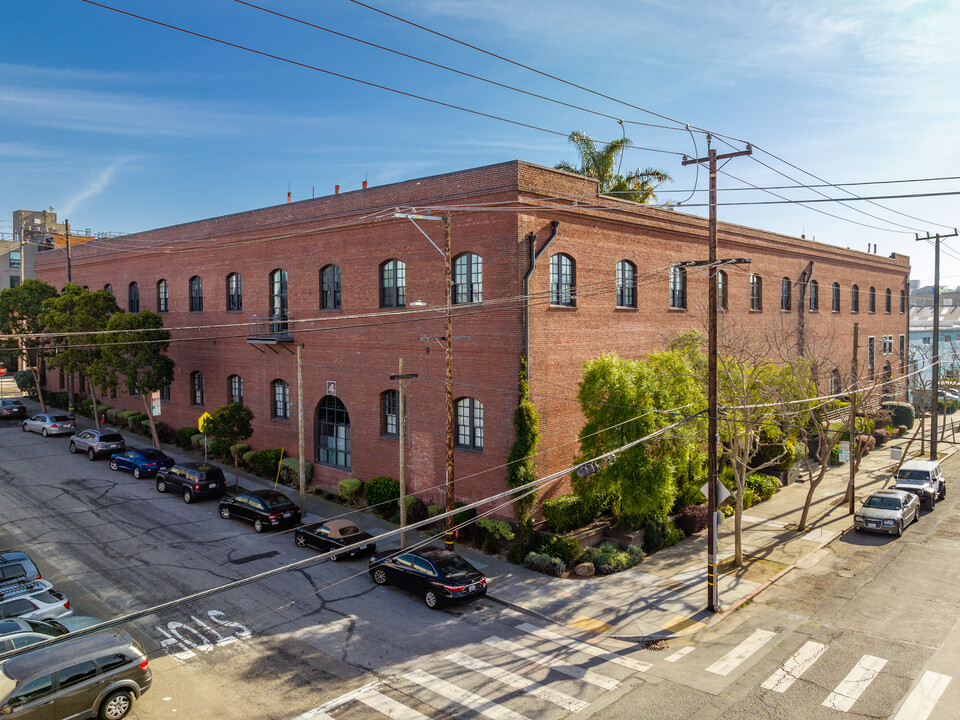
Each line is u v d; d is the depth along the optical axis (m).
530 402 23.42
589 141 39.72
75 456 34.97
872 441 41.81
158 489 29.34
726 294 35.81
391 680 14.77
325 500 29.09
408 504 25.80
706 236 33.78
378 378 28.06
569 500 23.69
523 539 22.61
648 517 23.98
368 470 28.56
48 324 36.88
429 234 25.89
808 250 43.72
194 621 17.64
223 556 22.12
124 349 33.16
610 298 27.64
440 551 19.98
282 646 16.36
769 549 23.97
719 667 15.39
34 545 22.66
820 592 20.08
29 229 78.56
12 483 29.77
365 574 21.19
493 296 23.97
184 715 13.39
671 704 13.71
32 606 16.61
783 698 13.91
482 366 24.45
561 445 24.91
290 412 32.31
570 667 15.44
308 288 30.89
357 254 28.69
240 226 34.22
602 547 22.69
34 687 12.35
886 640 16.70
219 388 36.16
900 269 57.38
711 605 18.61
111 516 25.84
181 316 38.47
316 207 30.20
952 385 52.16
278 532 24.55
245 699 13.98
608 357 23.09
